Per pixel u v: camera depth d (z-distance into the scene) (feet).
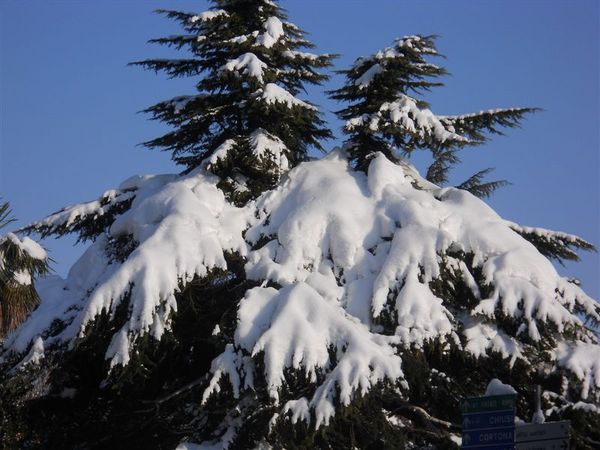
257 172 79.61
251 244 73.41
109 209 80.79
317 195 74.08
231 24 85.20
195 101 81.30
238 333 61.67
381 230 71.26
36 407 70.23
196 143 84.94
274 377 58.29
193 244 67.62
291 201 75.72
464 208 73.67
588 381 63.26
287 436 58.29
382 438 60.18
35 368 67.31
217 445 62.69
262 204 76.23
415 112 79.87
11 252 49.67
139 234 71.77
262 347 59.36
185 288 65.31
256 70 78.48
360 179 77.77
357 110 84.23
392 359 59.52
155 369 67.36
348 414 57.26
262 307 63.52
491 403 39.24
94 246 77.61
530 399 63.77
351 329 60.75
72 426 70.18
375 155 79.05
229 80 79.66
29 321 71.56
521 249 68.03
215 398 59.72
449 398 64.85
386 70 82.58
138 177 83.46
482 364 64.39
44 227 80.33
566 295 66.80
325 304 62.59
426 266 66.23
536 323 63.82
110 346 62.39
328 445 60.64
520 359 63.16
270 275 67.87
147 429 67.97
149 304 62.80
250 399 61.82
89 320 62.90
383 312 64.90
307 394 59.72
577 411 59.62
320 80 86.17
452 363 65.26
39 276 52.08
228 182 77.10
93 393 70.95
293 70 84.99
